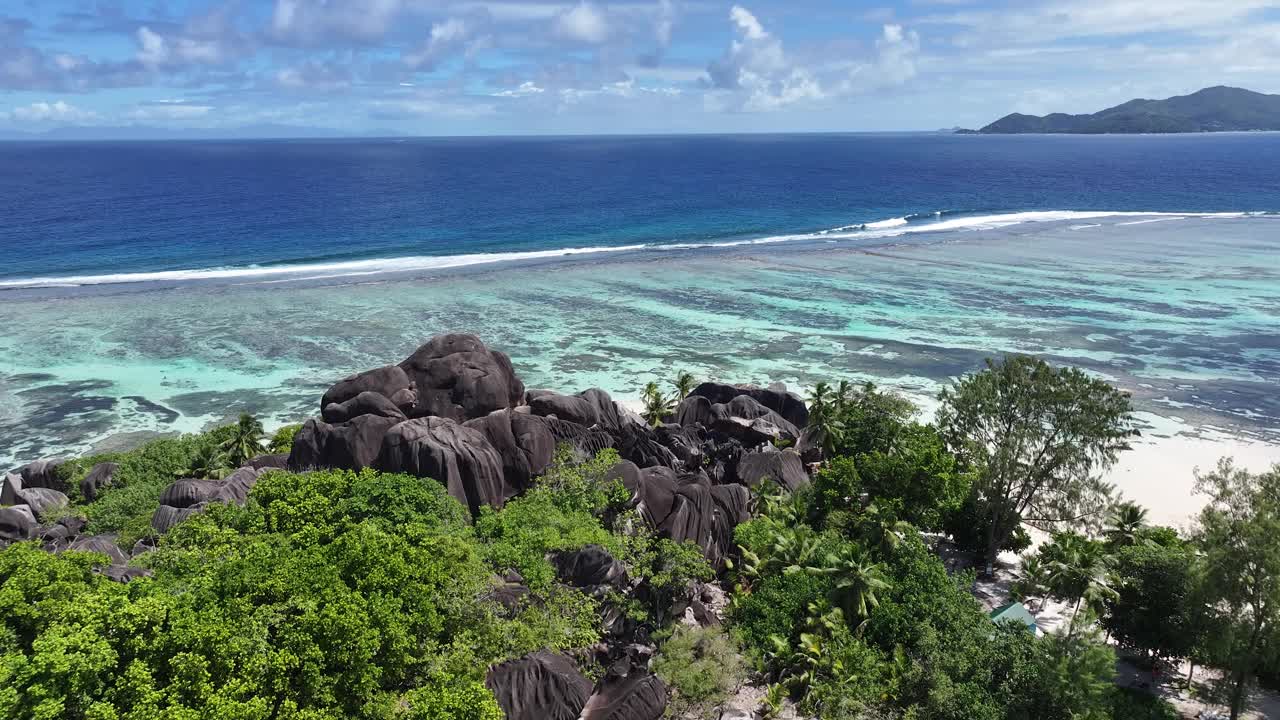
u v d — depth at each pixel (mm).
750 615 43094
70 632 28328
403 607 32844
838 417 62125
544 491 49406
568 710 33875
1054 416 50281
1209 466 66625
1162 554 42656
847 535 49406
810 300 117625
